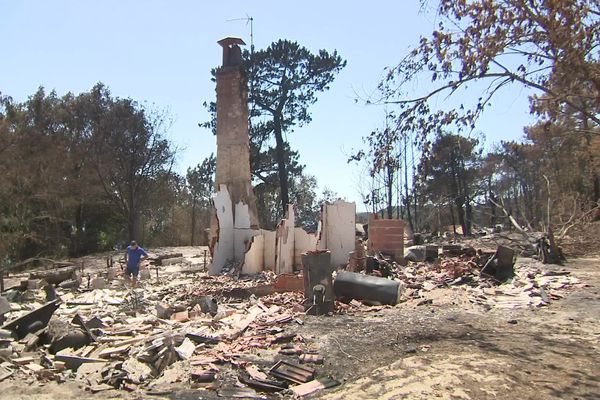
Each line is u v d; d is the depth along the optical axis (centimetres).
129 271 1777
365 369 816
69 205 3562
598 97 623
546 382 720
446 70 689
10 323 995
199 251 3638
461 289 1445
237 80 2405
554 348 887
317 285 1187
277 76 3709
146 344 917
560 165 3694
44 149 3231
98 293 1534
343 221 2052
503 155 5216
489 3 636
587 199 3162
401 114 743
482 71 667
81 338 936
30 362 852
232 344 939
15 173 2941
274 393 742
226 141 2392
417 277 1627
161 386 764
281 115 3841
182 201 5419
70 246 4078
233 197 2336
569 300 1305
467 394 680
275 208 4872
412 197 3669
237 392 734
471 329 1030
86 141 3900
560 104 704
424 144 746
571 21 595
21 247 3009
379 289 1295
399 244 1973
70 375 808
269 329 1026
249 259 1959
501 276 1556
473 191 5191
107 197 4150
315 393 731
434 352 872
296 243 2044
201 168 5022
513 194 5812
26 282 1645
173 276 2059
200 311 1223
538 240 2208
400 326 1052
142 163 4138
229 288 1527
